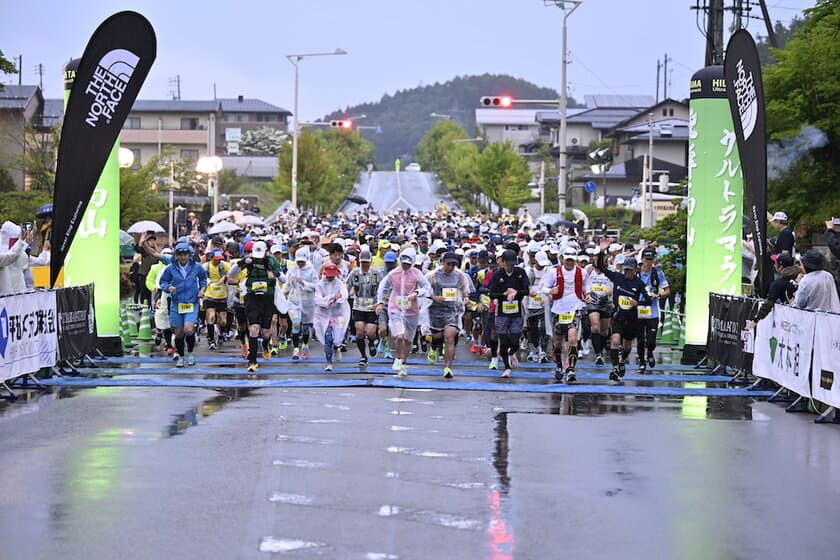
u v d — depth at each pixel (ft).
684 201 188.03
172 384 95.45
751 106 102.06
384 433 72.43
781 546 47.16
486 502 53.88
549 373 110.01
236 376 102.63
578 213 300.40
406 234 217.56
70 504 52.03
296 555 44.24
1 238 94.43
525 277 104.63
